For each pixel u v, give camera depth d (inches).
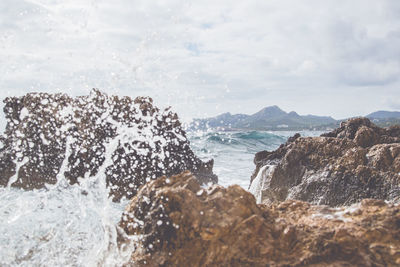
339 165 210.4
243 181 376.2
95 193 187.2
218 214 89.4
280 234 88.4
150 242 93.0
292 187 228.2
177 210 90.0
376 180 191.5
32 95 290.4
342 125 328.8
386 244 85.0
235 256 82.5
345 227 91.4
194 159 339.6
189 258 86.2
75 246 120.4
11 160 263.9
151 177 291.1
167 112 318.3
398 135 289.1
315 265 79.0
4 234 128.4
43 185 261.0
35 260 111.7
